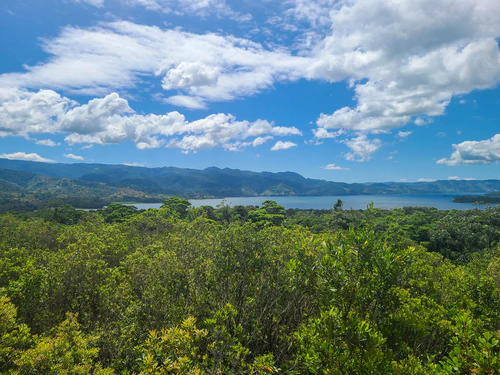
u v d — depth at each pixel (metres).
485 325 7.14
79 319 10.30
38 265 11.98
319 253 6.61
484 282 8.04
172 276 9.09
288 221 60.22
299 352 6.12
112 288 10.14
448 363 4.19
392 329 5.42
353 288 5.14
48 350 5.35
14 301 9.34
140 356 6.16
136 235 25.20
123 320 8.30
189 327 5.30
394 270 5.21
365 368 4.41
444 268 11.78
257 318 7.79
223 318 6.30
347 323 4.72
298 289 6.29
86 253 12.02
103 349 7.77
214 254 8.62
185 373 4.38
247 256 8.30
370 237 5.40
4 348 5.32
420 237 51.53
